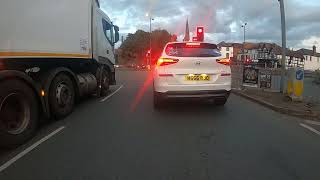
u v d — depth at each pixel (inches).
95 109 190.4
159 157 106.6
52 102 157.9
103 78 250.4
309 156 108.5
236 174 93.0
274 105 196.9
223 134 134.6
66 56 173.6
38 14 154.9
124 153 110.6
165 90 173.6
